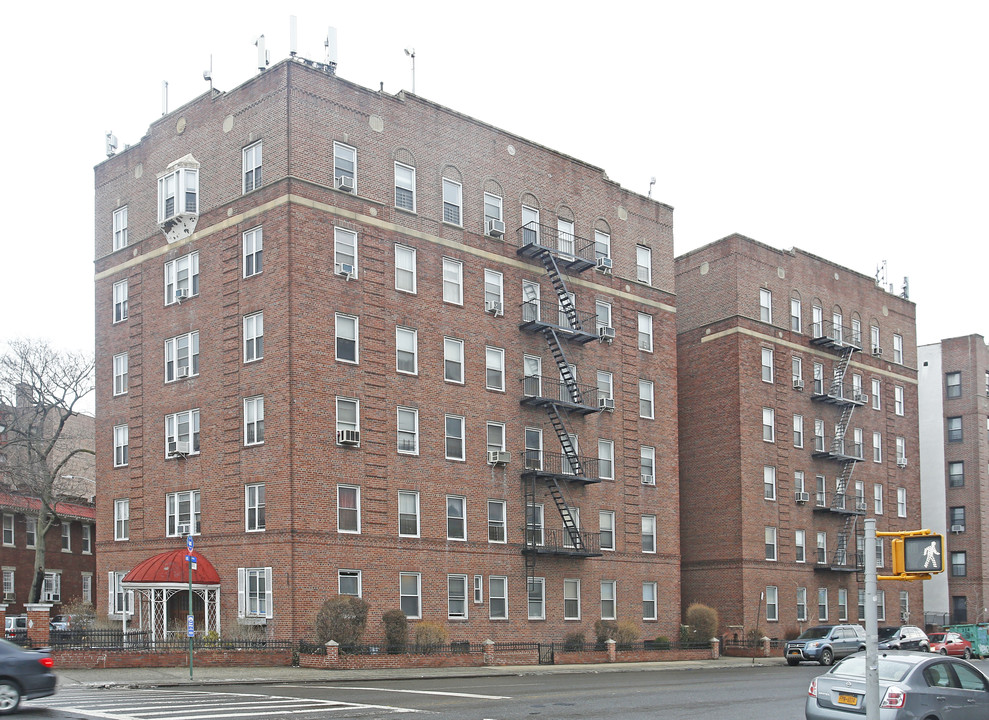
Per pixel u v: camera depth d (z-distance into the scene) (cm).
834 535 6550
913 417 7444
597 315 5397
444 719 2147
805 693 2962
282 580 3981
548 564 4916
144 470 4669
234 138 4462
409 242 4581
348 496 4209
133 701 2464
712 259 6322
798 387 6444
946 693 1877
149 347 4738
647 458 5541
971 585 8181
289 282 4125
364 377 4322
